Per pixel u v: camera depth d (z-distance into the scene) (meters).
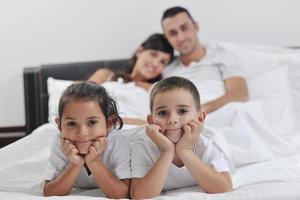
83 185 1.46
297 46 2.77
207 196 1.19
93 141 1.32
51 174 1.38
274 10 2.76
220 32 2.79
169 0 2.76
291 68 2.52
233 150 1.66
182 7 2.60
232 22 2.78
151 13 2.77
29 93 2.58
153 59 2.48
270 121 2.23
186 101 1.35
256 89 2.40
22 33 2.75
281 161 1.67
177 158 1.37
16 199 1.23
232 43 2.64
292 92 2.46
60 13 2.75
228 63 2.51
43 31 2.75
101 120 1.34
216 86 2.46
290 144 1.86
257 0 2.75
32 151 1.67
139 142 1.39
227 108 2.00
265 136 1.84
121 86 2.35
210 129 1.60
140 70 2.50
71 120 1.31
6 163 1.62
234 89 2.38
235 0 2.76
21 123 2.81
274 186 1.21
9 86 2.78
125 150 1.40
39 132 1.73
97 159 1.32
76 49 2.78
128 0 2.75
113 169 1.39
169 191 1.42
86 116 1.31
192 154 1.31
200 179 1.30
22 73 2.75
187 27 2.48
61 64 2.67
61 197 1.24
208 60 2.56
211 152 1.39
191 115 1.35
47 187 1.34
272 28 2.77
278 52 2.60
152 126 1.32
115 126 1.47
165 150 1.30
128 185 1.35
